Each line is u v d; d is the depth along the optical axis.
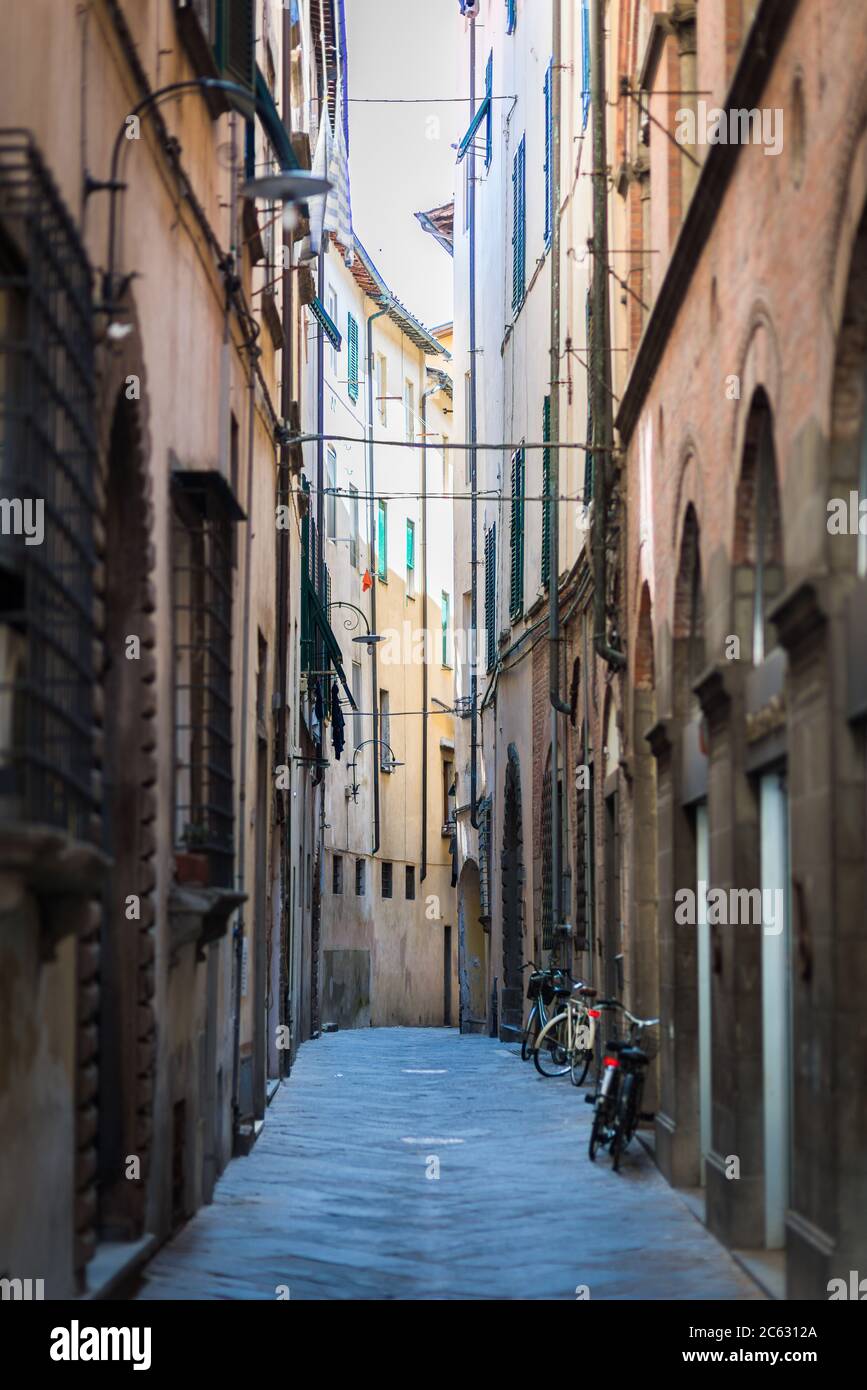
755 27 10.05
